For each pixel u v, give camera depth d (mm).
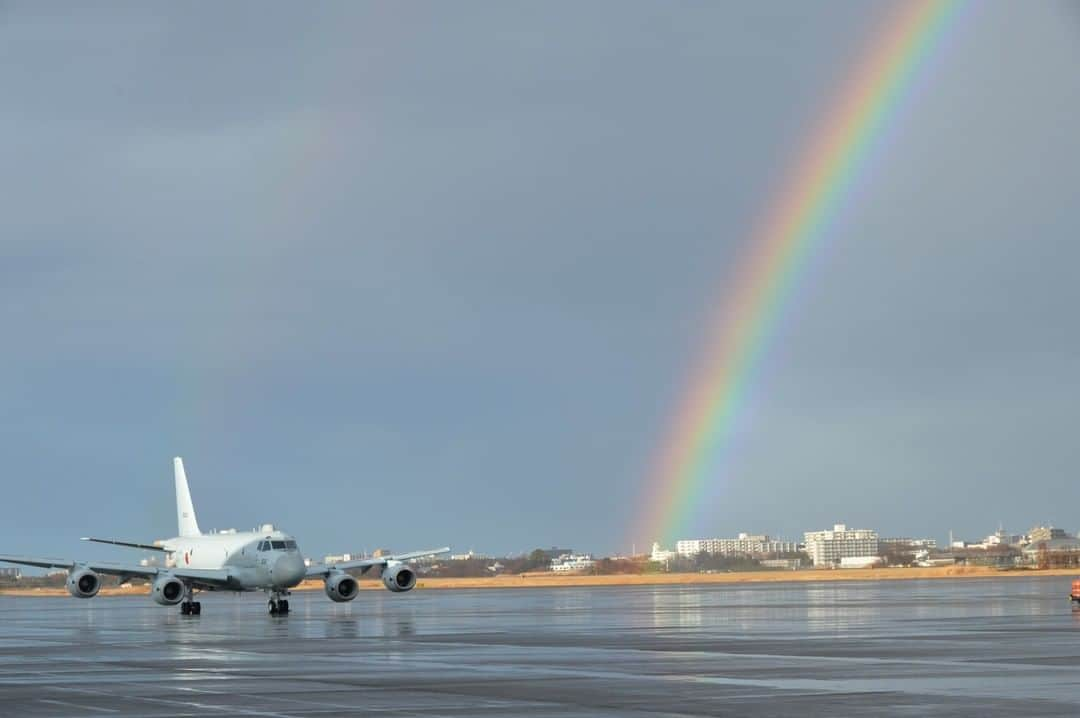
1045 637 69000
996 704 38938
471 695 43312
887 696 41281
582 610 120375
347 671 53062
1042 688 43219
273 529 119375
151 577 118125
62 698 43375
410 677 49969
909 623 85062
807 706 39062
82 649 70438
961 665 51969
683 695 42469
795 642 67125
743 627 82938
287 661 58969
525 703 40875
